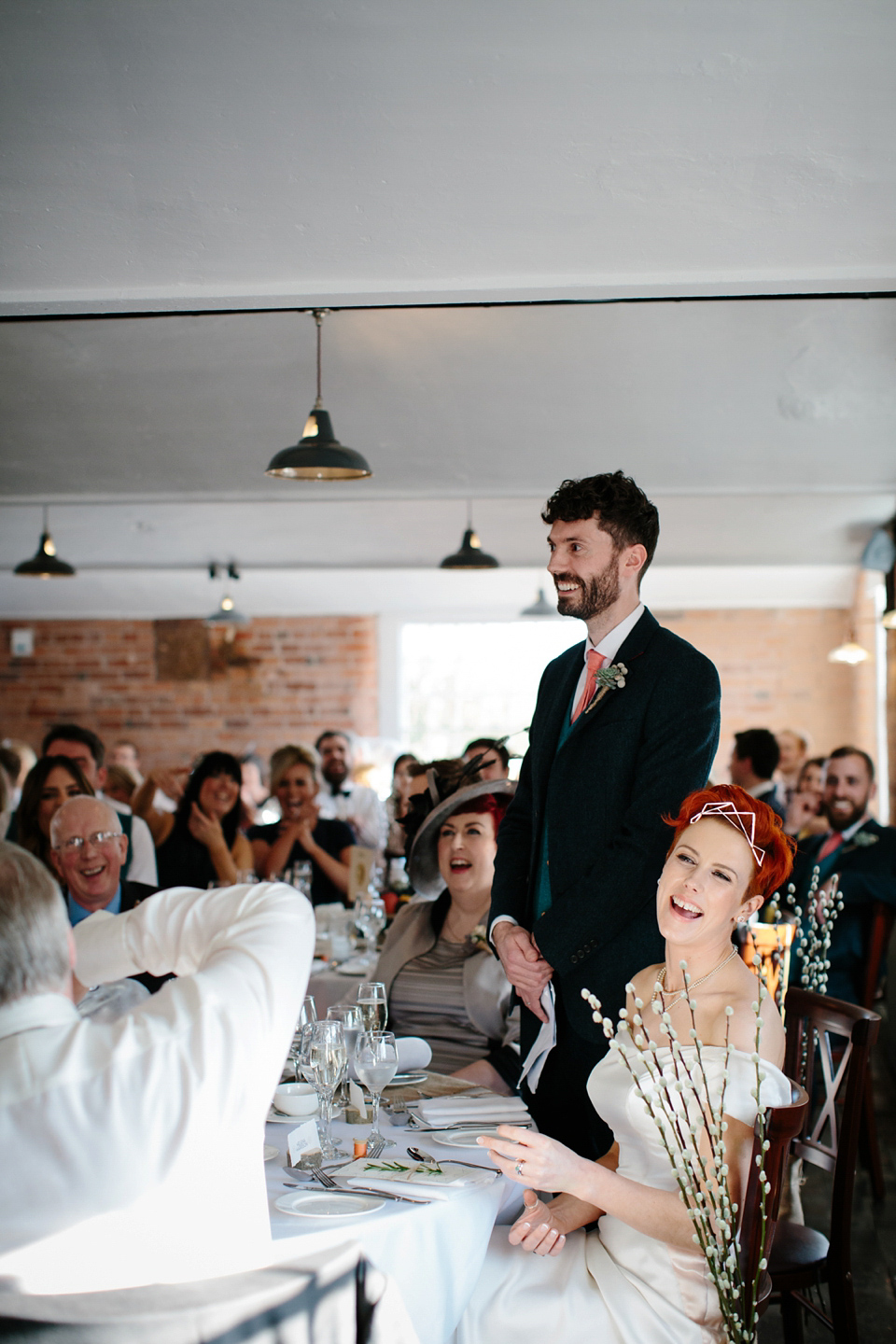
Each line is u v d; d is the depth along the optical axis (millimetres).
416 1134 1876
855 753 4547
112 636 9828
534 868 2289
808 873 4508
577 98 1892
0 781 5477
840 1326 2125
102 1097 1016
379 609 9648
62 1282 1029
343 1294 1072
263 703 9734
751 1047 1645
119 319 3729
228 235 2232
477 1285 1707
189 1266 1071
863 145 1968
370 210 2156
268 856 5523
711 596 9281
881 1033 5441
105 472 5062
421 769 4289
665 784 2066
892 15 1719
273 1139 1896
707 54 1803
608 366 4086
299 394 4328
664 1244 1656
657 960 2068
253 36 1777
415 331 3857
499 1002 2736
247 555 7219
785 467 4883
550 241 2262
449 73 1845
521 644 9695
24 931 1049
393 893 4562
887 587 6977
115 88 1877
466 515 6320
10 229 2207
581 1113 2141
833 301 3607
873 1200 3559
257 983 1111
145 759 9789
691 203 2131
